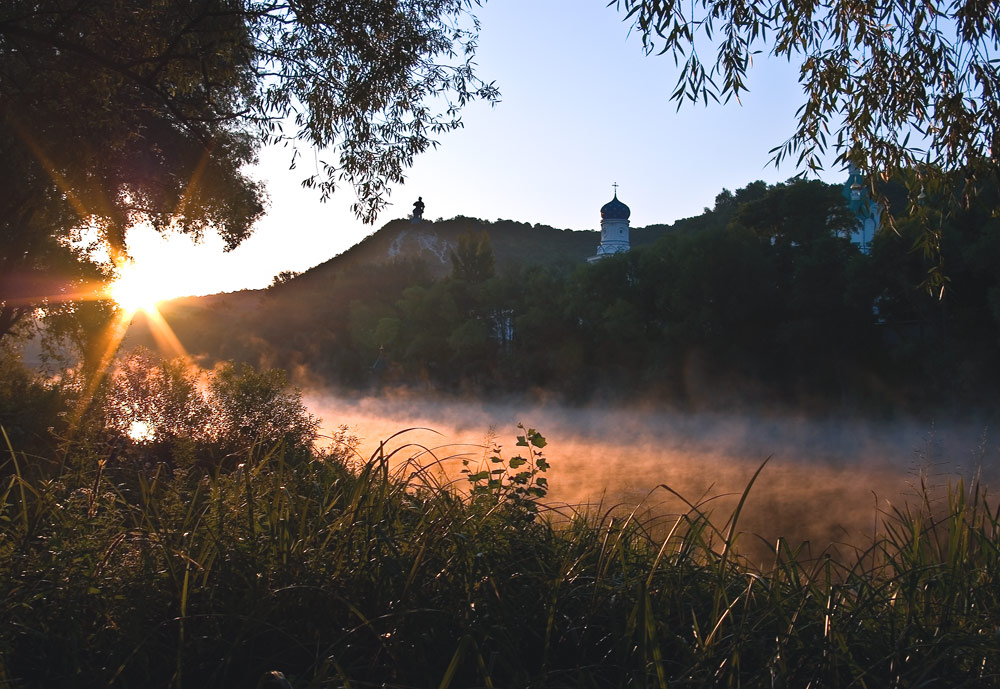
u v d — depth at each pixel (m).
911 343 33.03
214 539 3.41
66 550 3.37
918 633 3.03
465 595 3.20
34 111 9.61
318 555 3.34
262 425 11.14
